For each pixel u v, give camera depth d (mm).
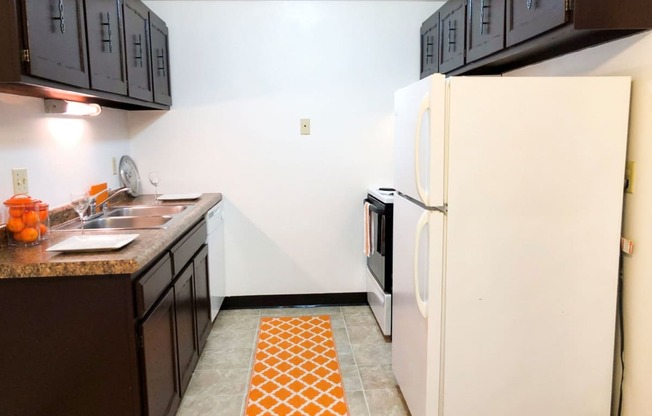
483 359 1845
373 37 3496
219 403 2363
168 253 2059
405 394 2213
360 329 3254
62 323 1639
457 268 1785
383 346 2986
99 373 1677
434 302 1803
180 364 2234
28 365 1653
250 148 3531
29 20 1503
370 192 3404
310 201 3621
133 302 1657
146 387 1732
